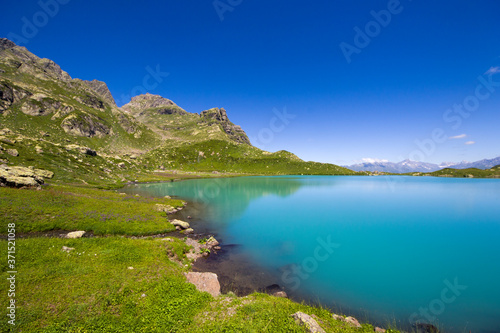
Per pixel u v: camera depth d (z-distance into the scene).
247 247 34.53
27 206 34.19
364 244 37.34
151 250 23.88
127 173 144.38
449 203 76.94
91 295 14.46
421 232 44.50
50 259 18.19
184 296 16.17
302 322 13.27
